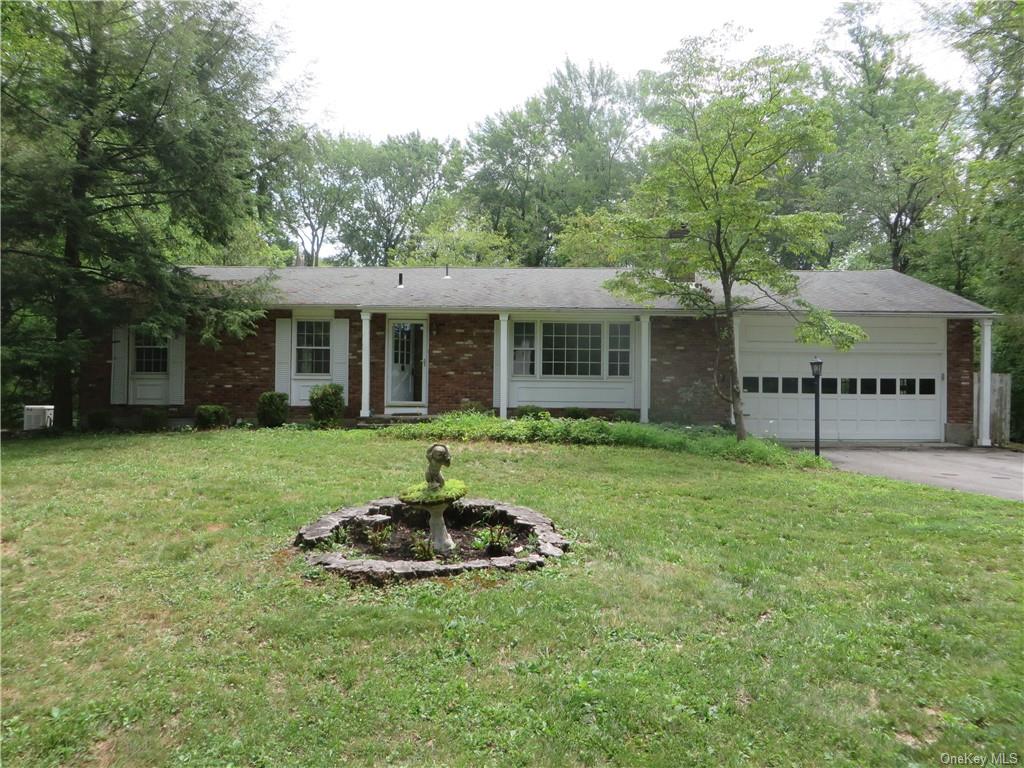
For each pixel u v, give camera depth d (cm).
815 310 1185
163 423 1388
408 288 1600
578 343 1554
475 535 566
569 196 3416
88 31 1288
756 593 438
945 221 2050
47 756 268
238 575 468
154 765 260
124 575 476
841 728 279
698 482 834
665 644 358
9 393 1573
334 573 454
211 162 1357
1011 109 1571
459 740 272
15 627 391
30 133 1202
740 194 1104
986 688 312
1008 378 1520
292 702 302
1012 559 520
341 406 1444
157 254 1390
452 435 1182
